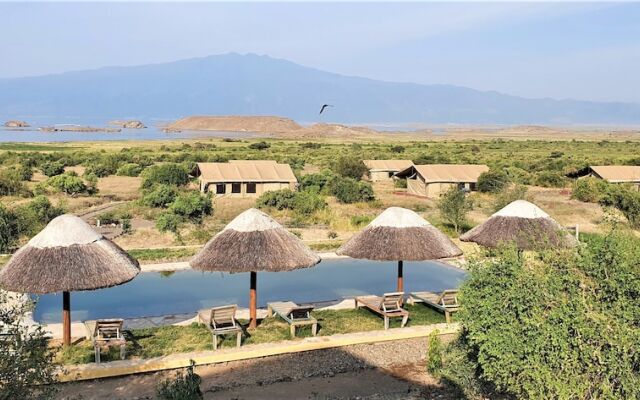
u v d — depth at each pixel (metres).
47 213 31.42
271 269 14.24
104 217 32.47
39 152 87.31
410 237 16.38
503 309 8.98
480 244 16.62
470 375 11.26
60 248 13.01
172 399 9.77
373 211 41.00
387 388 11.98
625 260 8.20
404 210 17.11
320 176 51.94
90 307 17.66
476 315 9.64
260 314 16.45
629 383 7.57
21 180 53.94
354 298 17.34
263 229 14.95
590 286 8.43
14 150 101.50
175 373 12.38
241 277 21.72
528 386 8.53
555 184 58.09
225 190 46.78
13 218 26.44
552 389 8.33
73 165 73.25
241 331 13.55
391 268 23.47
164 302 18.30
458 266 23.48
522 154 103.44
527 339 8.45
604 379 7.96
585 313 7.98
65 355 12.74
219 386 11.88
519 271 9.00
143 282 20.64
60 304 17.97
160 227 28.84
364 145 136.88
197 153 91.31
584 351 7.90
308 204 37.28
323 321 15.71
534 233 15.33
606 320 7.81
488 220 17.44
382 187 59.75
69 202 41.12
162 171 50.34
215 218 35.09
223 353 13.09
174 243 26.80
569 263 8.74
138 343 13.72
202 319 14.41
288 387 11.95
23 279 12.55
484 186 51.72
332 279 21.70
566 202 46.16
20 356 8.06
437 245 16.42
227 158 83.00
